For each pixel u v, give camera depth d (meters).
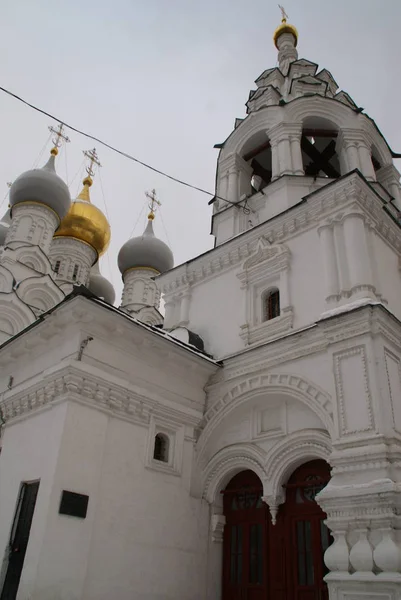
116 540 9.52
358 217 11.62
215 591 10.68
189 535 10.78
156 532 10.22
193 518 11.02
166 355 11.60
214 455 11.58
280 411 11.02
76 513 9.08
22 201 28.11
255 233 13.63
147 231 34.47
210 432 11.80
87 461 9.61
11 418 11.41
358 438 8.80
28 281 24.70
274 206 14.49
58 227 30.89
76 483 9.29
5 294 23.20
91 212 34.09
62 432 9.45
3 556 9.27
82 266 33.06
